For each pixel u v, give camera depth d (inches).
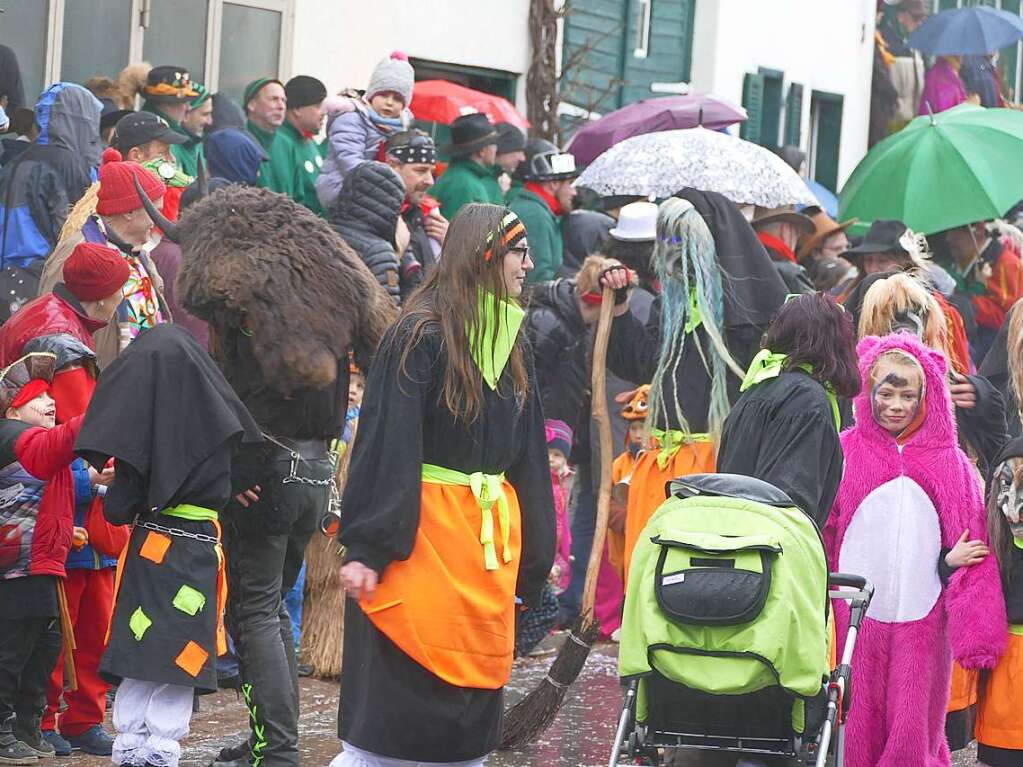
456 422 374.3
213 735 515.8
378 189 644.7
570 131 1141.7
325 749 509.4
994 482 453.1
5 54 732.0
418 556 371.2
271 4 929.5
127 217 522.0
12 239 615.5
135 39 864.9
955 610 453.1
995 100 1509.6
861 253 692.7
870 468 462.9
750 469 426.3
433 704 372.8
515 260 379.9
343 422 453.1
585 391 671.8
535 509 391.2
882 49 1482.5
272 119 781.3
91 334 483.8
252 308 428.8
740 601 365.1
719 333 545.0
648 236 686.5
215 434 417.7
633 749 384.8
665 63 1244.5
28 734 476.4
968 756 559.2
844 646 407.8
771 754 386.6
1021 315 555.2
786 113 1369.3
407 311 377.4
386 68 761.6
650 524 386.9
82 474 472.4
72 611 483.5
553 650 673.6
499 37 1079.0
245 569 445.1
